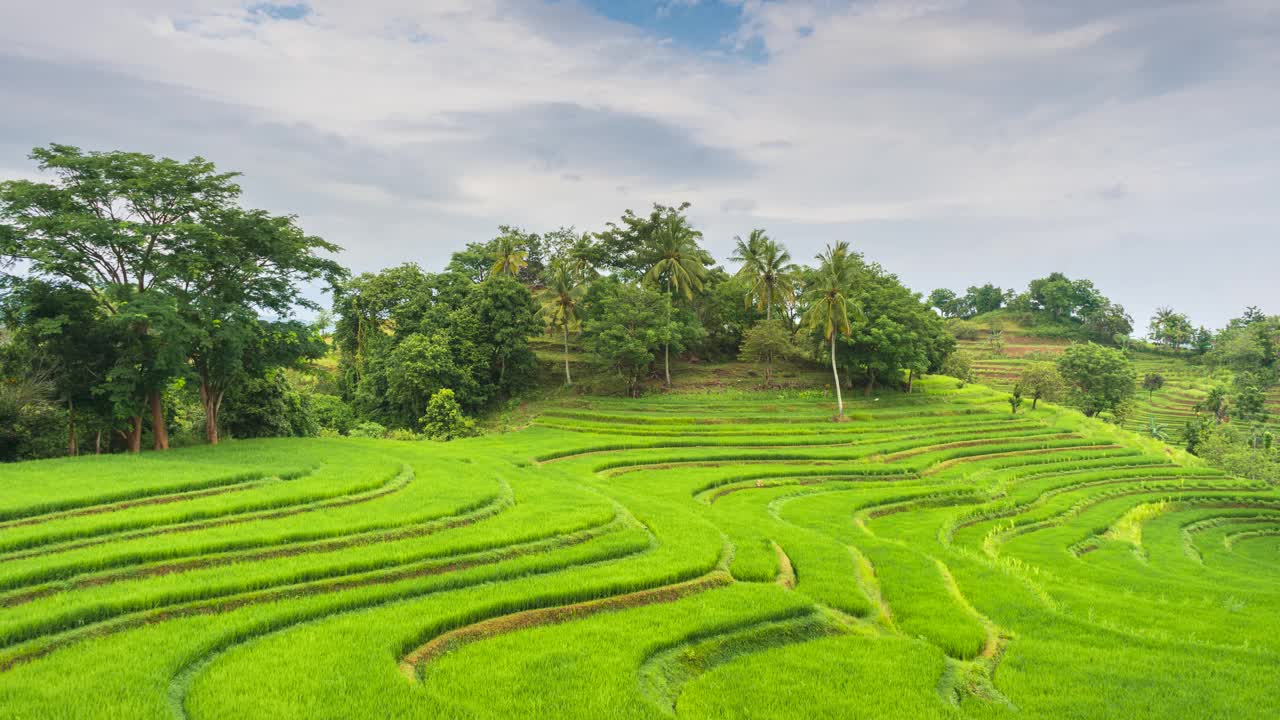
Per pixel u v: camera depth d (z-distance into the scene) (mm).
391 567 19328
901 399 78000
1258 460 71188
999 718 12875
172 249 33875
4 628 13625
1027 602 19672
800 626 17359
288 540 20656
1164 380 149500
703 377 84750
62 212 30625
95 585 16688
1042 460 55188
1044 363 136000
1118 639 16984
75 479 25562
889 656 15555
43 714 11000
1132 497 47344
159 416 35625
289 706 11773
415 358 65188
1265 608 23000
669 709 13219
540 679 13438
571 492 30094
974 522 37188
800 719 12547
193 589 16328
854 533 28797
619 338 73375
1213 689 14047
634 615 17172
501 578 19188
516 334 74312
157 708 11438
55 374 33531
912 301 81812
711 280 94938
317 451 36344
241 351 35500
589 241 97312
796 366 91625
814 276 75875
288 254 37719
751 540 24844
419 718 11641
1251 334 145250
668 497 34219
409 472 32656
